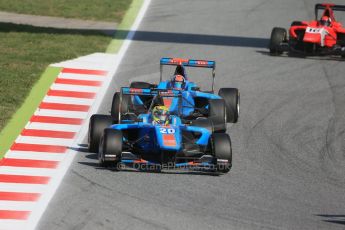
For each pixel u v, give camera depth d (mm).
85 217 47812
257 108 73688
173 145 53375
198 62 67375
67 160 57844
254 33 104562
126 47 94125
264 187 54312
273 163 59500
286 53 96000
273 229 47188
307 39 90438
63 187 52531
